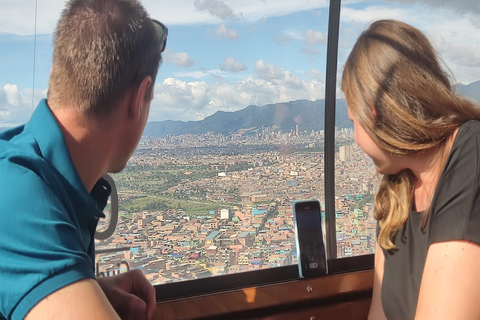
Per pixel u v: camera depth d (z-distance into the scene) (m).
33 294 0.70
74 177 0.89
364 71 1.26
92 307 0.72
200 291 2.20
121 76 0.93
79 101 0.91
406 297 1.38
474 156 1.15
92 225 0.98
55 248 0.75
